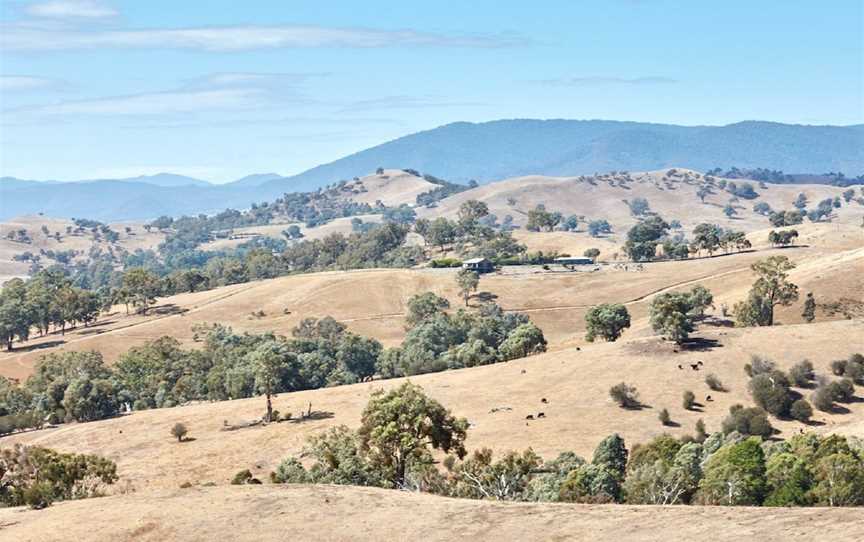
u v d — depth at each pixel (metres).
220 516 53.28
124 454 132.25
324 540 48.78
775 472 74.75
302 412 145.75
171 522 52.62
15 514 57.84
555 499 77.25
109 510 55.91
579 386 141.25
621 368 146.38
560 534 46.28
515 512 51.06
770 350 147.88
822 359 143.12
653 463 96.00
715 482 75.50
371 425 79.75
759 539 41.19
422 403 79.56
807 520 42.88
